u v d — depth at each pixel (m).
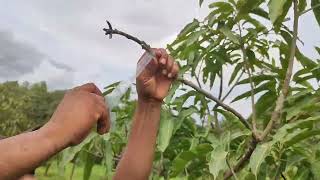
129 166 0.70
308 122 1.06
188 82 1.11
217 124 1.42
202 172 1.40
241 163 1.19
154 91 0.71
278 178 1.26
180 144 1.48
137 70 0.71
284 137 1.07
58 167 1.38
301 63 1.29
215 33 1.30
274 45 1.35
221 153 1.05
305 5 1.21
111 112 0.59
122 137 1.45
